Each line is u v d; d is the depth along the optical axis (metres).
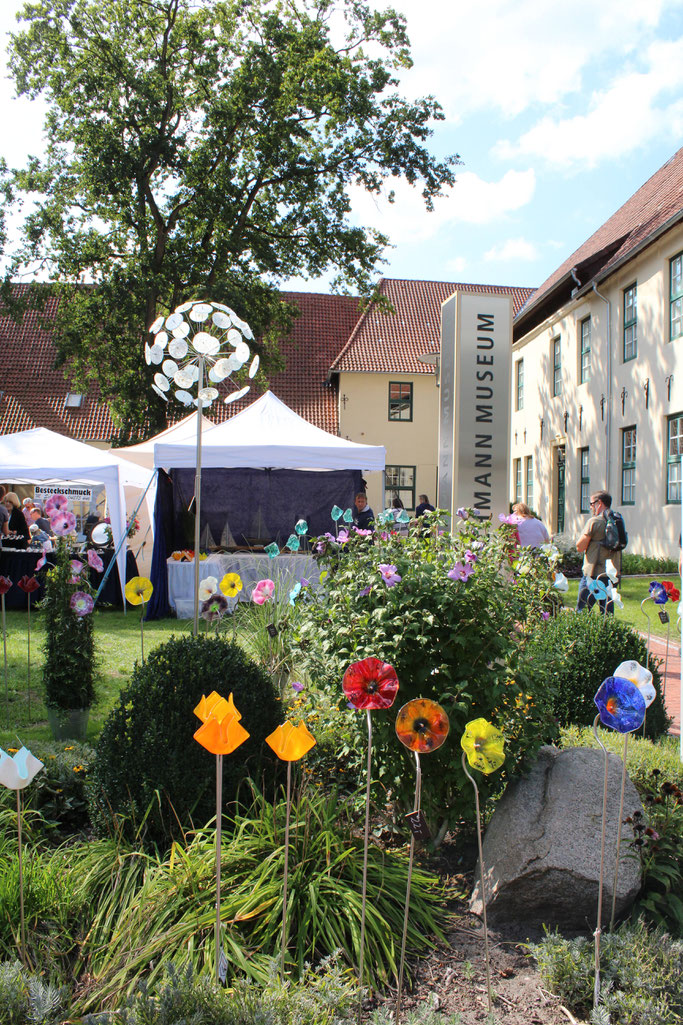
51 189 20.75
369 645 3.39
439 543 3.88
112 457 13.32
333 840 3.17
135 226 20.84
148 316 20.22
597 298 20.88
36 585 5.62
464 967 2.82
